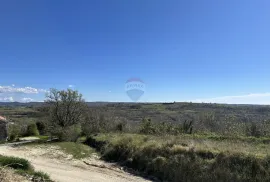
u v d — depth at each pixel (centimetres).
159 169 1736
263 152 1605
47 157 2209
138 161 1931
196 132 3027
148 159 1873
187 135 2541
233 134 2584
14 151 2448
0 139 3931
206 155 1655
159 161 1769
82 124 3981
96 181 1509
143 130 3422
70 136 3312
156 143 2000
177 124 3444
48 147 2684
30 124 4662
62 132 3391
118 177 1669
